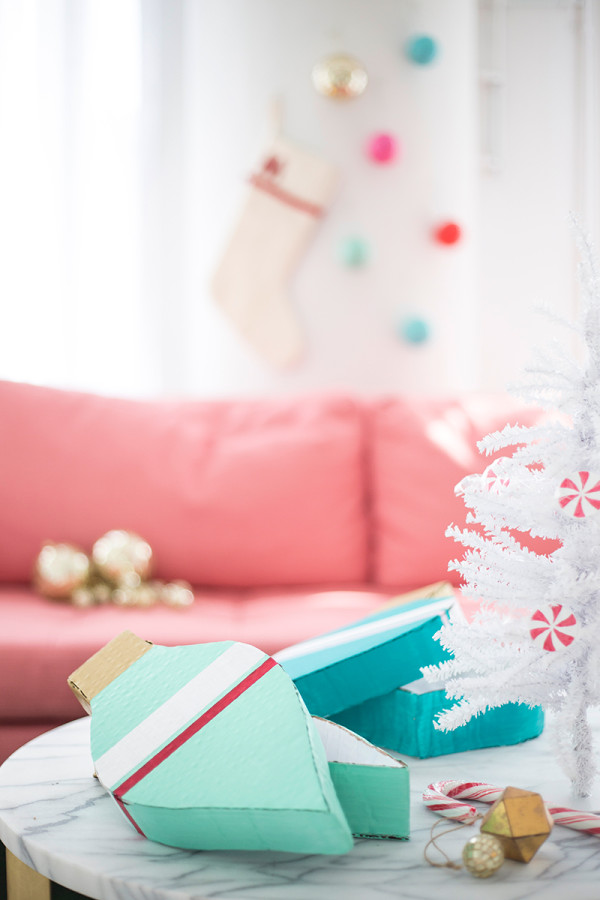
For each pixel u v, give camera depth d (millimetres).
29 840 588
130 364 2402
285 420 1772
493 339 2561
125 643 712
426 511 1657
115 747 608
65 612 1434
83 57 2367
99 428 1714
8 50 2305
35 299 2322
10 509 1639
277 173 2264
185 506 1659
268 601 1554
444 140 2299
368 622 841
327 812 491
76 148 2361
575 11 2518
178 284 2475
